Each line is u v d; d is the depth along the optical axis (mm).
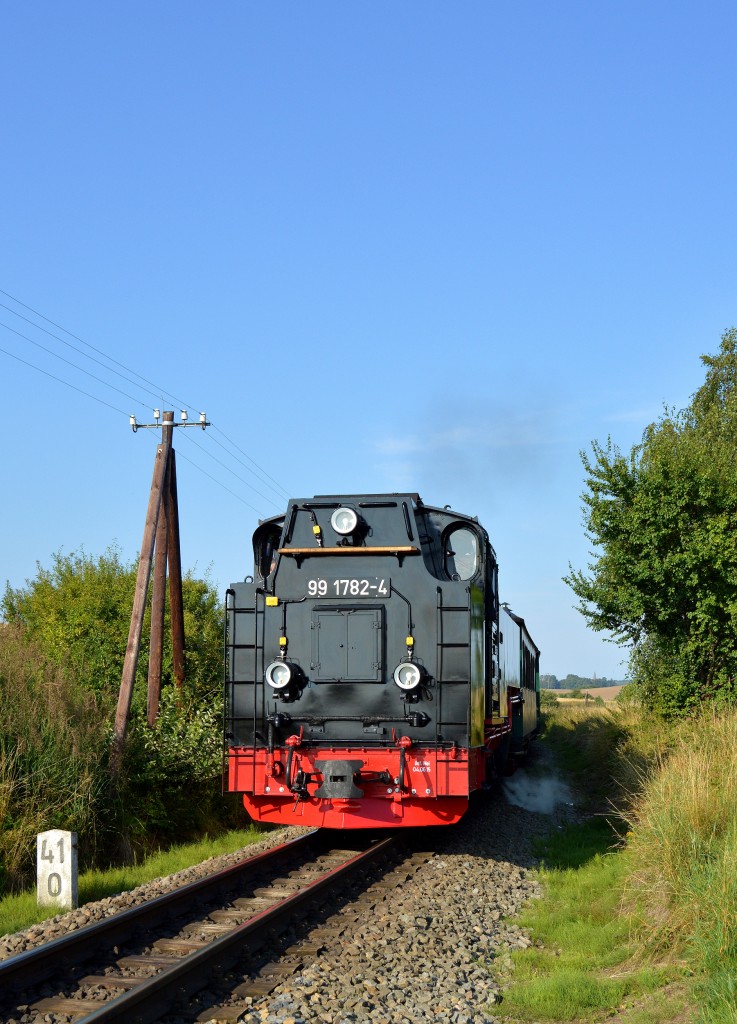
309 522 12086
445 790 11102
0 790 11664
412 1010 6484
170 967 6871
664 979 6926
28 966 6766
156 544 18766
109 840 13484
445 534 12703
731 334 35125
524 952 7961
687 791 9305
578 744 30172
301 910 8852
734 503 16500
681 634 17328
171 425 18406
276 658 11742
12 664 14117
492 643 13523
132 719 17031
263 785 11516
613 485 17297
